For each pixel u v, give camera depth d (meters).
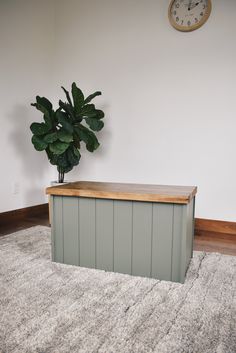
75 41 3.06
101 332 1.02
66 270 1.56
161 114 2.65
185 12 2.46
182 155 2.58
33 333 1.01
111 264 1.55
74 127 2.45
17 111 2.78
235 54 2.30
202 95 2.46
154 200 1.40
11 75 2.69
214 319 1.11
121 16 2.78
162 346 0.95
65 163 2.49
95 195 1.51
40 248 1.92
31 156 2.97
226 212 2.42
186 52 2.50
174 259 1.42
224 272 1.54
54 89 3.22
